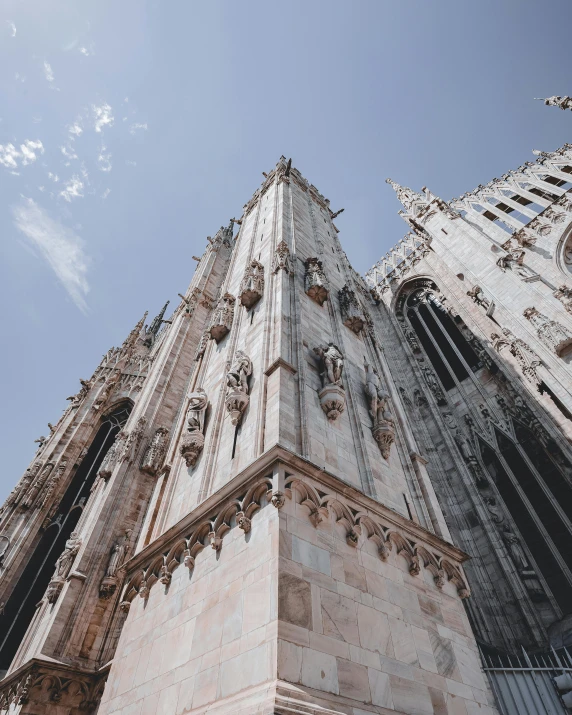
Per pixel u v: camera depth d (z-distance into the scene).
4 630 24.05
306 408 12.33
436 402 30.02
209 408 15.53
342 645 7.64
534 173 40.72
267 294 18.20
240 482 10.00
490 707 9.62
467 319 32.12
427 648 9.29
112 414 39.34
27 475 31.19
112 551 19.50
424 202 44.34
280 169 36.62
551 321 24.09
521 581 18.34
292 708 5.95
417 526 11.45
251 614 7.62
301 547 8.45
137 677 9.53
